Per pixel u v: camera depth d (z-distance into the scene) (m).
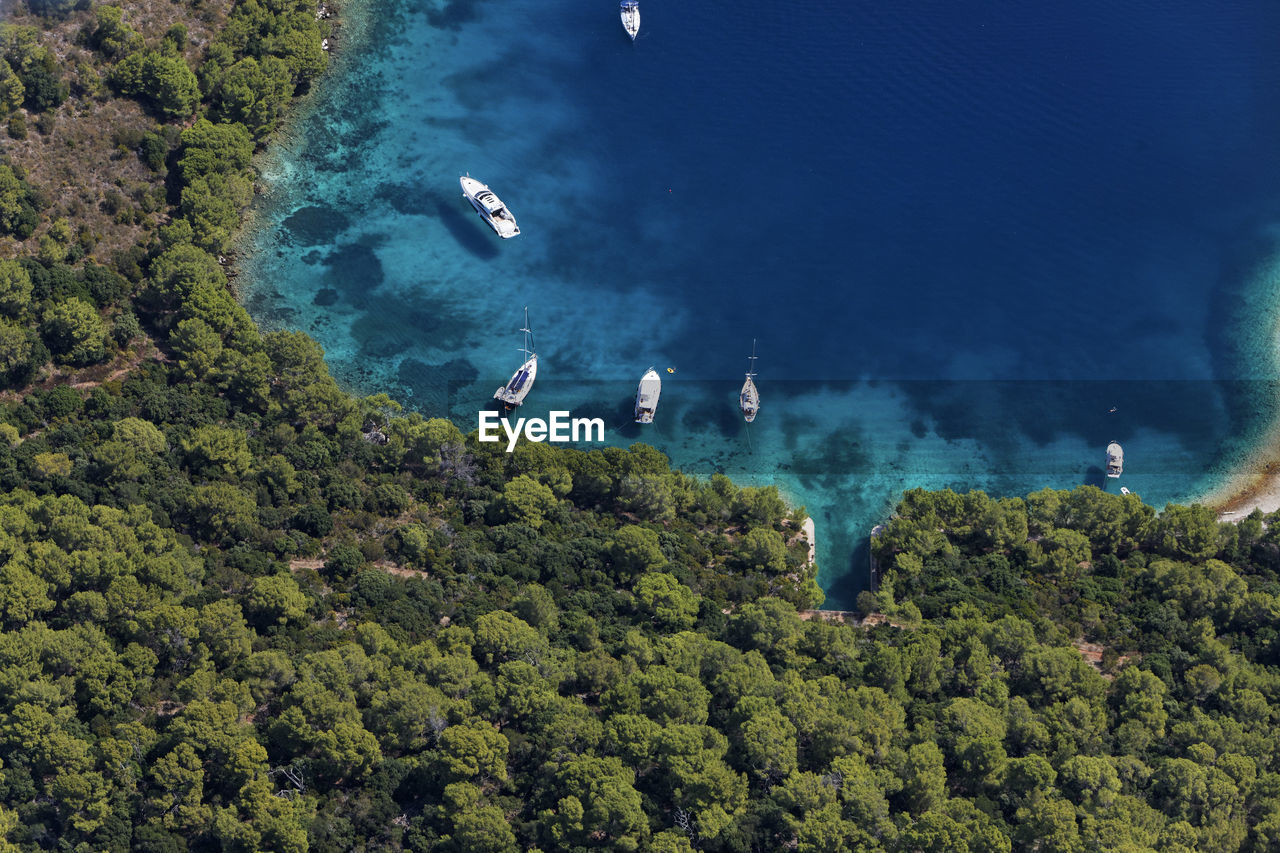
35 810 166.00
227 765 167.12
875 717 178.75
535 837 166.25
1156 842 170.38
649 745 171.88
